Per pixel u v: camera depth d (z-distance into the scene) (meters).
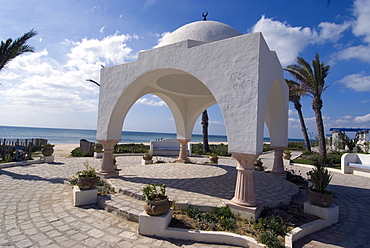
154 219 4.17
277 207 5.52
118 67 7.79
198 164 11.77
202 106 12.35
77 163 12.59
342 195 7.61
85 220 4.77
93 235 4.12
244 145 4.79
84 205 5.65
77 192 5.58
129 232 4.30
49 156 12.63
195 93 11.72
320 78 15.80
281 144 8.87
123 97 7.72
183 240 4.05
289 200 5.91
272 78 6.14
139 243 3.89
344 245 4.05
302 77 16.91
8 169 10.28
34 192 6.69
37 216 4.91
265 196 5.97
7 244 3.71
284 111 8.62
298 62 16.28
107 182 7.21
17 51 11.47
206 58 5.56
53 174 9.38
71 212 5.19
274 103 8.61
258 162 11.65
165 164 11.35
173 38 8.05
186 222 4.47
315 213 5.08
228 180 7.84
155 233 4.16
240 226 4.38
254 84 4.74
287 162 15.37
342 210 6.05
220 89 5.24
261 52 4.93
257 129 4.68
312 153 19.47
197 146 25.55
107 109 7.93
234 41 5.12
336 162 15.17
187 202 5.25
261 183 7.54
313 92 16.66
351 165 11.72
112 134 7.99
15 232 4.15
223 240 3.98
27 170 10.14
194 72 5.76
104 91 8.12
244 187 4.90
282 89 7.88
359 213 5.83
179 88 11.27
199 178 8.02
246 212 4.69
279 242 3.73
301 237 4.29
